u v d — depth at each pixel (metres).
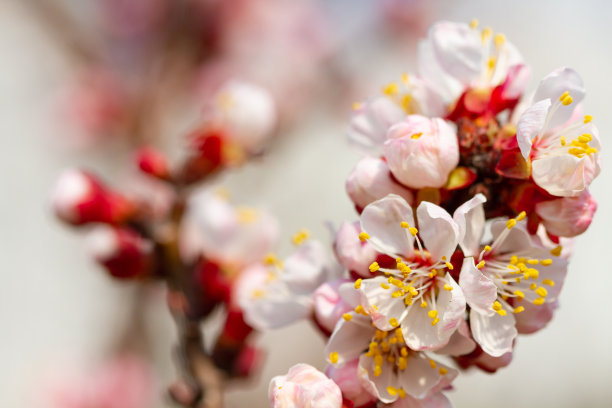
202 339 0.41
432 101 0.35
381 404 0.34
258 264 0.42
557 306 0.35
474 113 0.35
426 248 0.34
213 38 0.82
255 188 0.74
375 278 0.33
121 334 0.73
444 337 0.33
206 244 0.42
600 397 0.78
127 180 0.72
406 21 0.91
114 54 0.82
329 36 0.89
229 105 0.43
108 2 0.82
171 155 0.74
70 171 0.44
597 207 0.34
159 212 0.44
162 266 0.43
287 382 0.33
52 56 0.82
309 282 0.36
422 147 0.33
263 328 0.37
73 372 0.81
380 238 0.34
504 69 0.35
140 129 0.74
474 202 0.33
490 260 0.34
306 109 0.84
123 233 0.43
